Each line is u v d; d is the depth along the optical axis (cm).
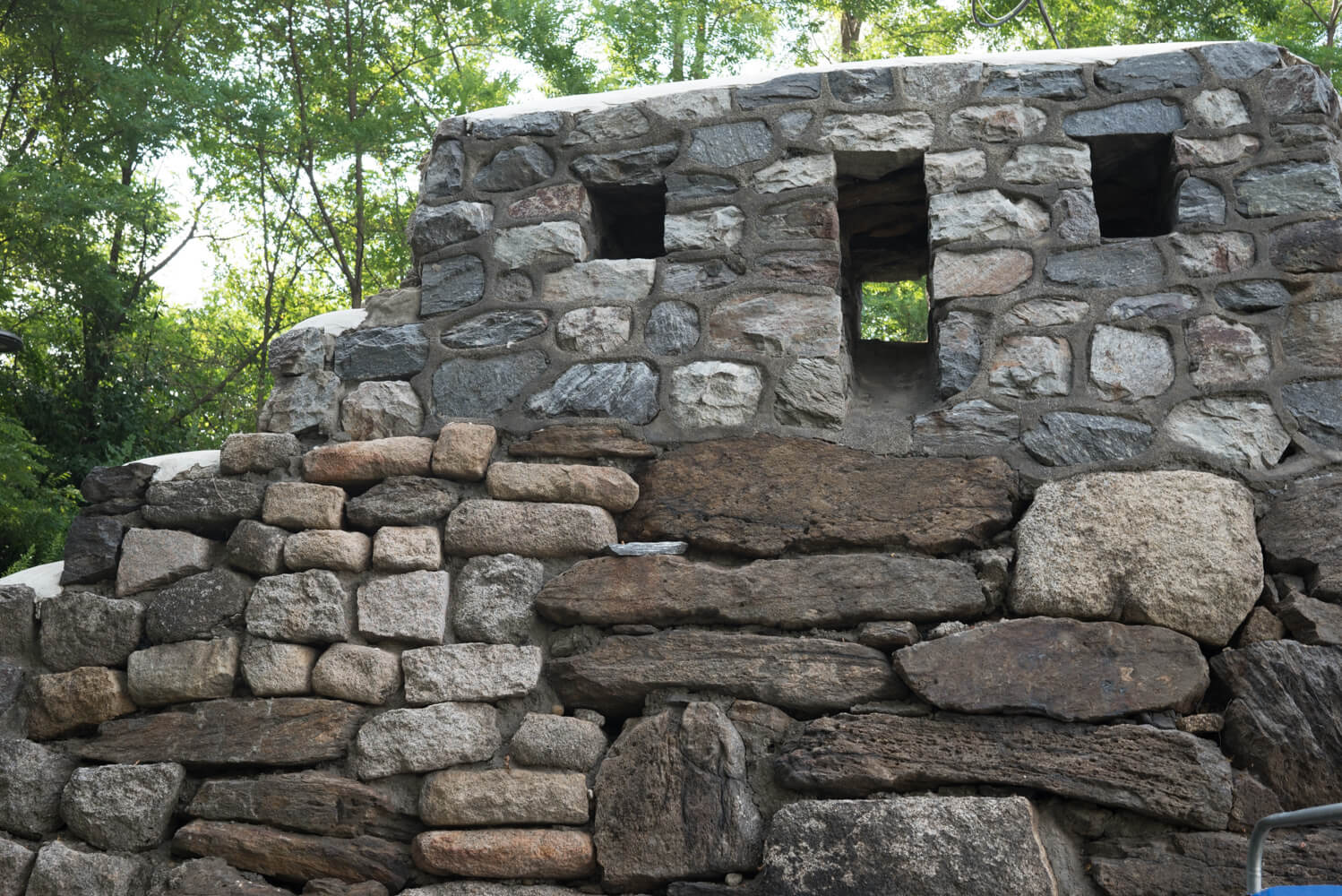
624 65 1104
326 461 368
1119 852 291
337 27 1116
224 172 1126
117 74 945
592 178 391
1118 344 345
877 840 292
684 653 326
